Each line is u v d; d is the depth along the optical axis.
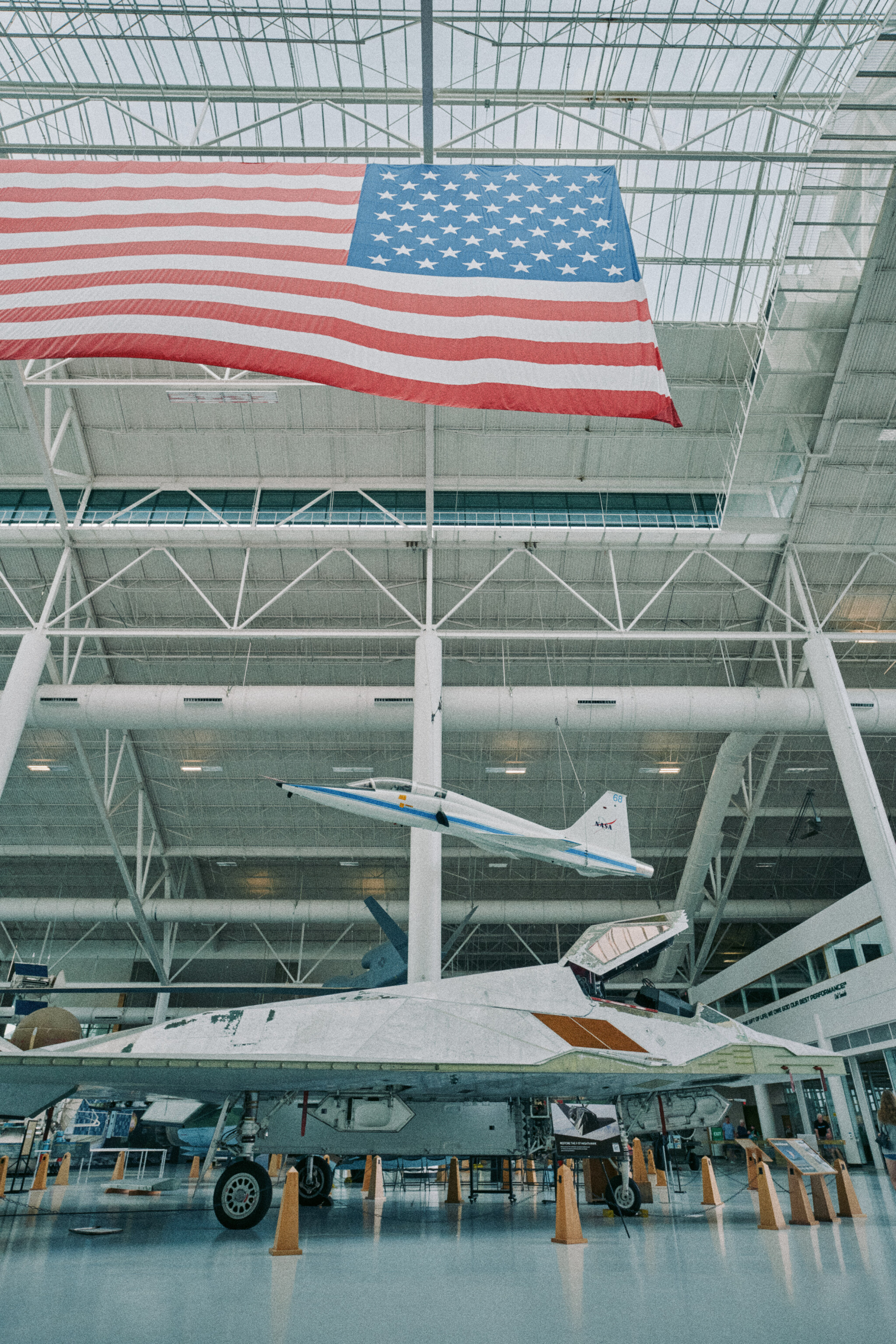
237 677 35.25
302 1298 6.69
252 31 22.36
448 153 20.62
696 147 25.47
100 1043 11.96
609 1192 12.77
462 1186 19.16
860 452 27.38
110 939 44.84
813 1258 8.51
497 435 31.05
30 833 39.16
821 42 22.64
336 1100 12.55
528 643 33.97
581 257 16.38
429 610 27.59
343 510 32.50
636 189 24.44
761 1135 38.50
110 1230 10.68
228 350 14.46
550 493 32.81
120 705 27.23
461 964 46.84
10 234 16.28
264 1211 11.09
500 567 30.70
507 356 14.80
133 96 22.81
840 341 25.27
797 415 26.84
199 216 16.69
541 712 27.39
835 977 30.39
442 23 20.94
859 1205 12.56
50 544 29.00
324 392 29.80
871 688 35.28
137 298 15.15
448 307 15.38
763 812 38.12
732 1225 11.45
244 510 32.38
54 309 15.05
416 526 28.97
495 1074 11.55
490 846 23.17
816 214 23.03
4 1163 14.09
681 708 27.55
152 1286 7.17
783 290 24.25
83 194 17.11
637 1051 12.34
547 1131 13.33
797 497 28.33
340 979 30.36
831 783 37.59
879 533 29.27
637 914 38.50
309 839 39.22
